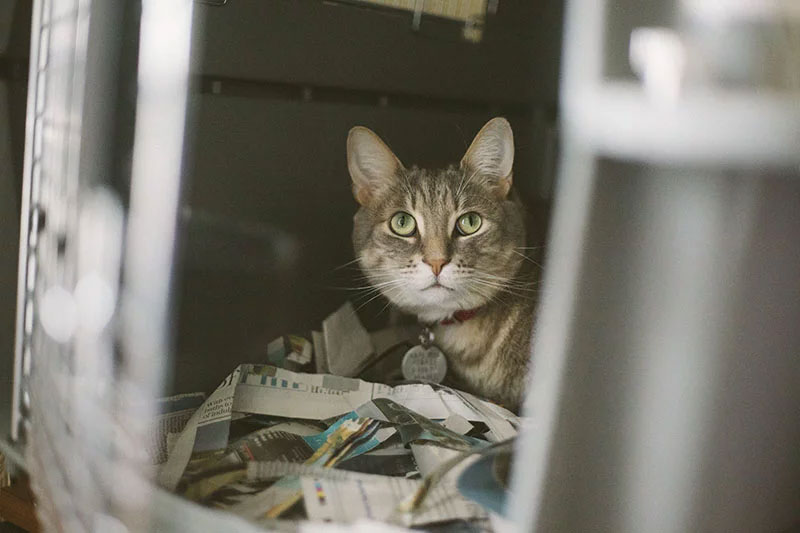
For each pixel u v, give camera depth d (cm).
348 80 110
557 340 38
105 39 85
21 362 90
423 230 102
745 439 36
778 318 33
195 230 97
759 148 30
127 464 69
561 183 35
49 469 76
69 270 83
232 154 100
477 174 105
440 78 118
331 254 115
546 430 39
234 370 97
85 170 85
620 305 35
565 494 40
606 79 33
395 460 77
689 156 32
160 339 87
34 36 88
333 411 90
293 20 103
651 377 35
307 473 72
